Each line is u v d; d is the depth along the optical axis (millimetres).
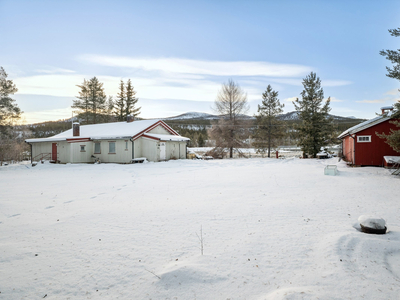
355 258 3926
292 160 27594
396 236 4781
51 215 6809
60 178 14633
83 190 10602
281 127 34844
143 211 7066
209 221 6016
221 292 3125
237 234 5098
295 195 8828
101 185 11891
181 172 17141
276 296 2900
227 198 8562
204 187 10898
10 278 3586
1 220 6379
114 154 25672
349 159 21328
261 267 3711
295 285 3219
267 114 35562
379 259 3922
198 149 60750
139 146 25797
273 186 10766
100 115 52594
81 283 3432
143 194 9578
